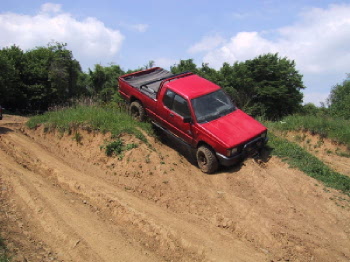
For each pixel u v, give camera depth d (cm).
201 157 863
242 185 784
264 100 2069
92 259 568
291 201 729
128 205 706
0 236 571
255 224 652
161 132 1025
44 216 658
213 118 875
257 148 872
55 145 998
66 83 2958
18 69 2728
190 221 669
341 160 991
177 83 944
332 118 1273
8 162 855
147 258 580
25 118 1773
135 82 1103
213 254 581
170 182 793
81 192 767
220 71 2194
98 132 970
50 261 549
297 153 926
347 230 650
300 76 2127
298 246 600
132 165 845
